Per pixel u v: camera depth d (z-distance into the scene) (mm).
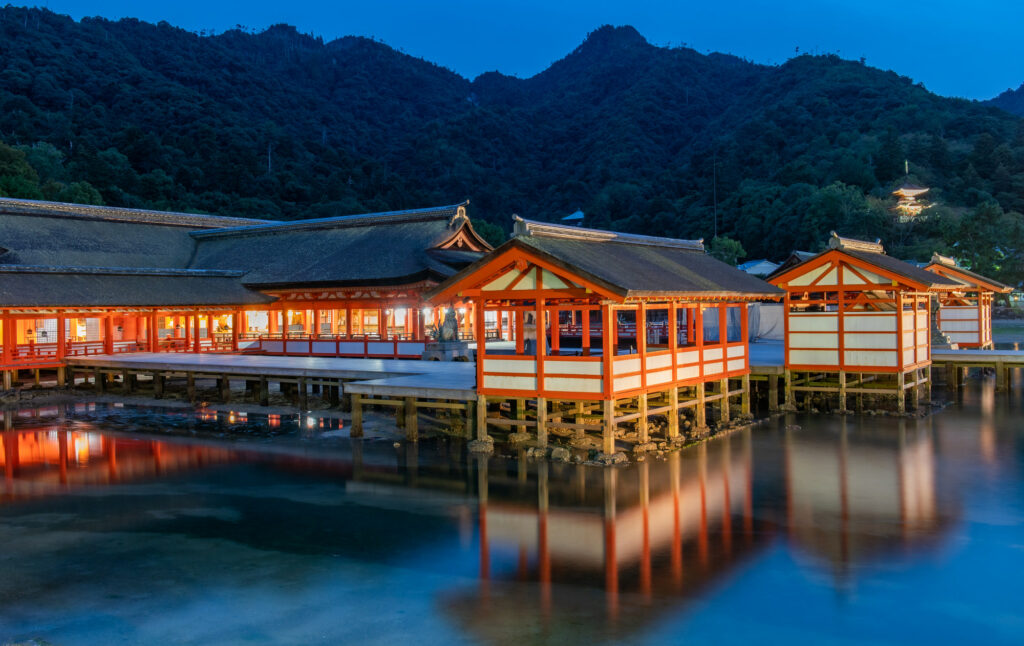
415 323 35969
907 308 26906
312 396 30844
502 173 177250
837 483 17359
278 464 20016
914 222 98438
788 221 104625
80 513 15938
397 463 19766
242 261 44844
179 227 51562
